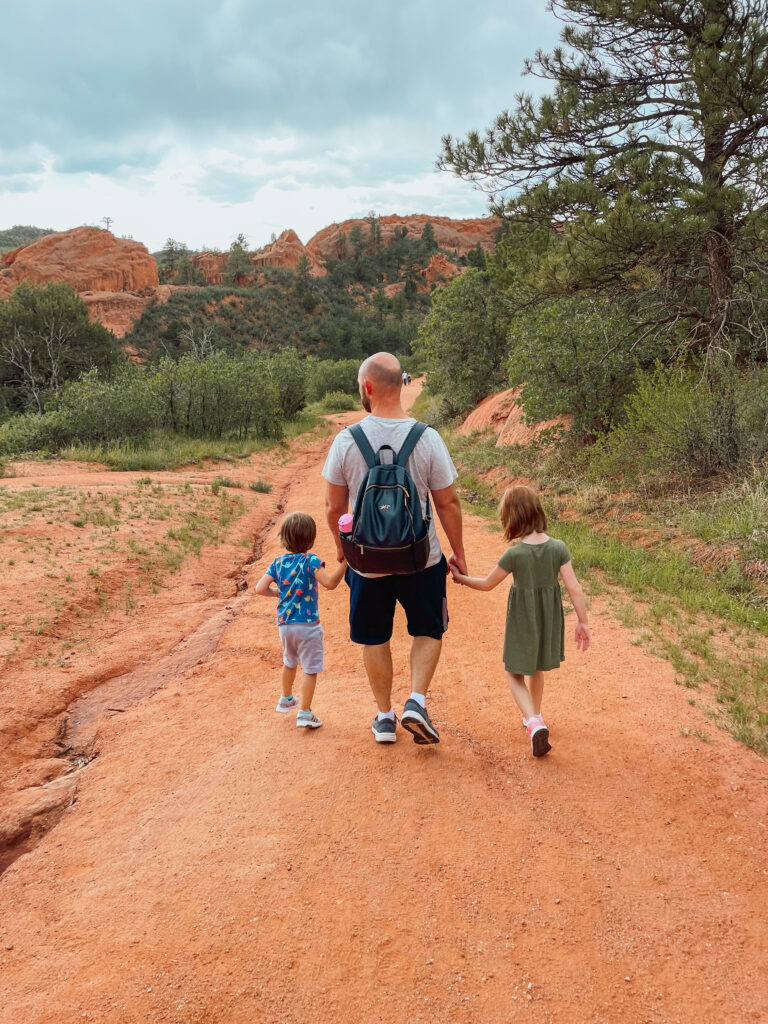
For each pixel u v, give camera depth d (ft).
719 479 28.58
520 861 9.59
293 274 451.94
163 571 24.41
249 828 10.36
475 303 69.00
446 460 10.97
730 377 30.96
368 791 11.16
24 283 131.34
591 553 24.59
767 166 32.65
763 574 20.99
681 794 11.09
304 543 13.16
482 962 7.99
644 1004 7.47
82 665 16.75
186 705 14.75
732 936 8.34
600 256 34.60
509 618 12.09
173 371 70.54
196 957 8.06
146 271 402.11
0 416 102.94
